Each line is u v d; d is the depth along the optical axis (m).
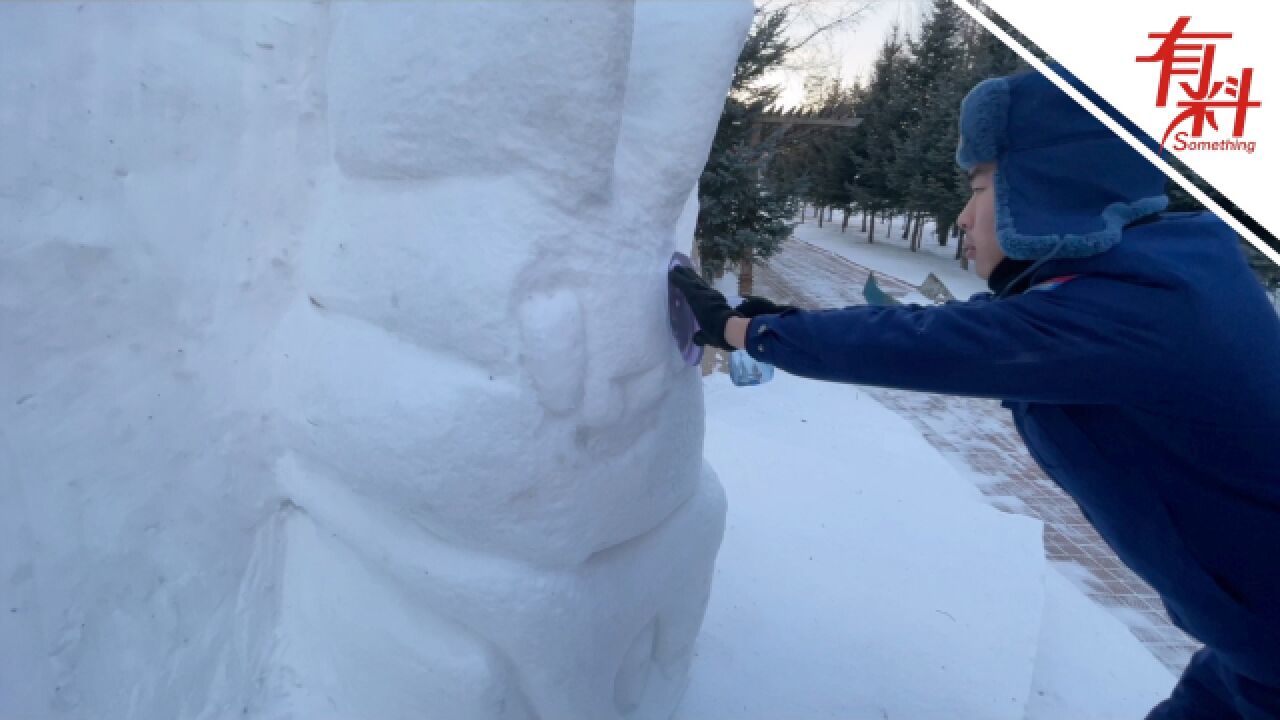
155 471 1.29
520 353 1.13
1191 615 1.23
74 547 1.19
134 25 1.19
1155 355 1.00
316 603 1.50
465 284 1.13
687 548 1.72
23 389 1.13
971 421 6.32
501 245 1.12
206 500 1.37
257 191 1.34
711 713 2.07
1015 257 1.13
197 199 1.28
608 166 1.17
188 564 1.36
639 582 1.55
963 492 4.21
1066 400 1.08
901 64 19.70
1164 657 3.11
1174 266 1.01
